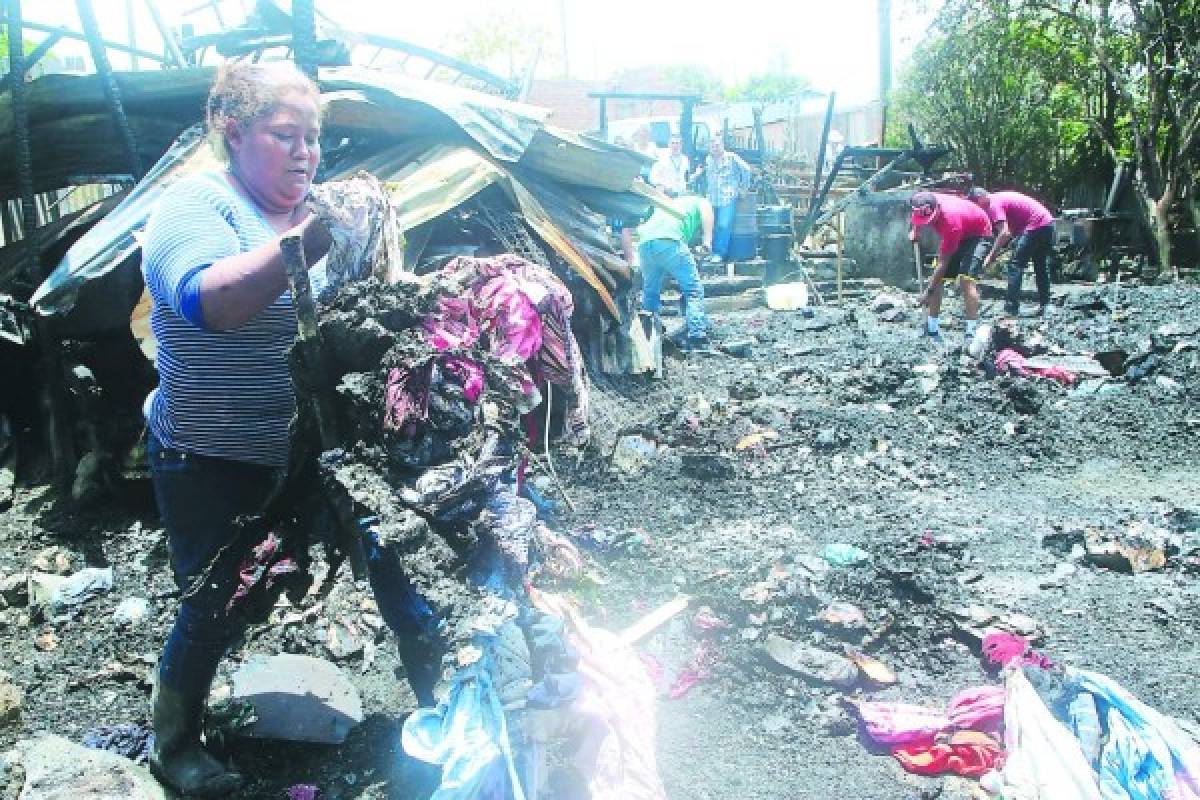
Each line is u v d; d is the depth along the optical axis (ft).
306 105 7.93
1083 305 36.88
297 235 7.21
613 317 23.43
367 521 7.52
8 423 17.65
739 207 47.39
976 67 65.72
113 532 15.75
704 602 12.44
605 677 8.18
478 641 7.25
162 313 7.95
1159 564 14.15
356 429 7.70
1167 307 36.42
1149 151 55.01
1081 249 52.24
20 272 18.62
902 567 13.62
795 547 14.89
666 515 16.49
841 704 10.69
